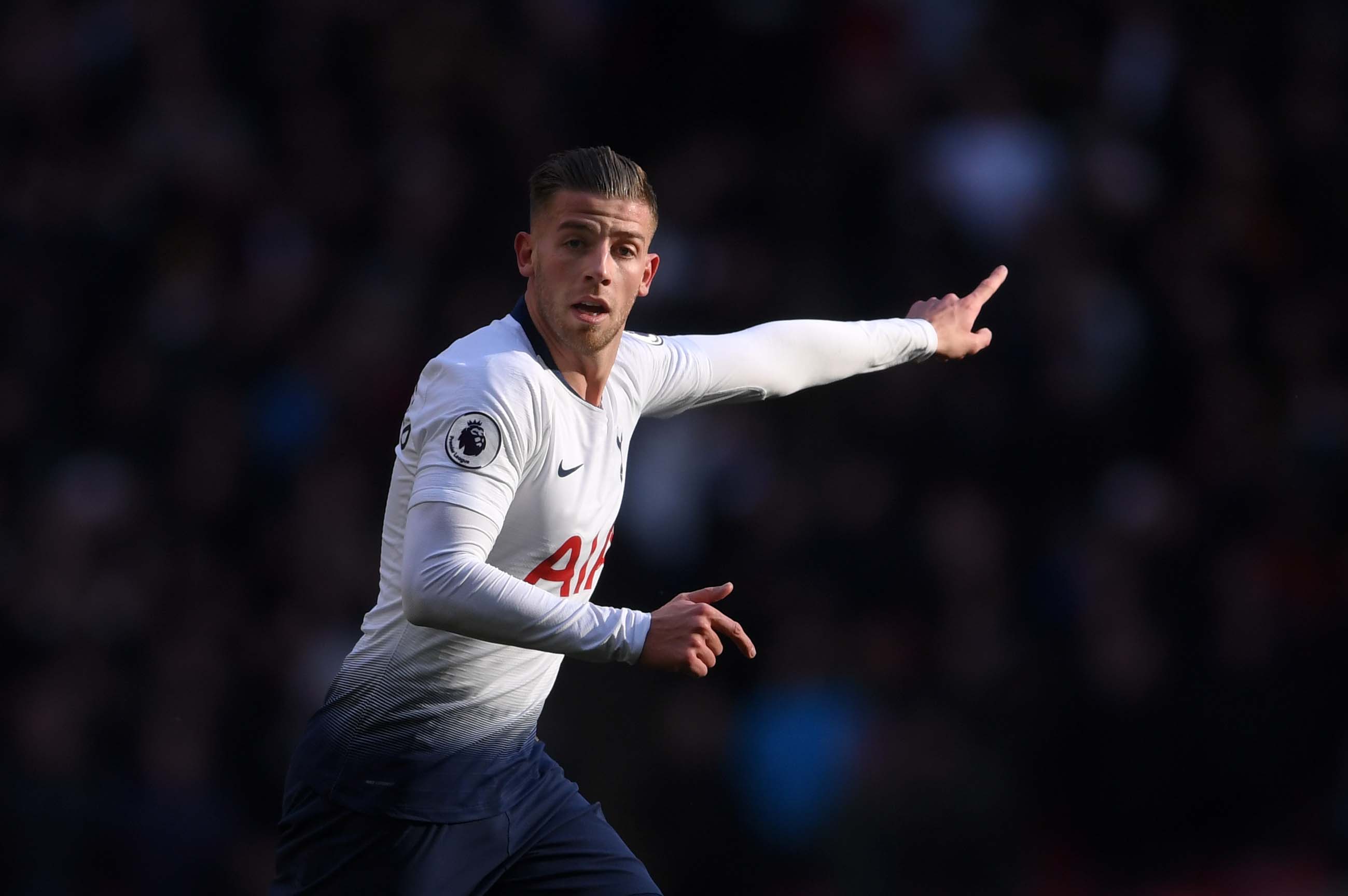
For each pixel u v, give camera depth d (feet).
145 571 105.60
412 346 114.11
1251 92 129.29
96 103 134.31
